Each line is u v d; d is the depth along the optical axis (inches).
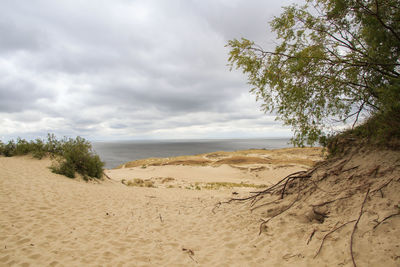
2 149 539.5
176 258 163.6
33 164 462.6
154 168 1202.6
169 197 407.5
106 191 393.4
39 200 267.0
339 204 188.4
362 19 180.1
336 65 177.0
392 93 152.5
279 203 251.4
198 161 1430.9
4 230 179.6
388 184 169.9
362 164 209.3
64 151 527.2
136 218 256.8
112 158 3356.3
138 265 151.0
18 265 136.0
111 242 184.9
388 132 191.9
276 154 1510.8
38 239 173.6
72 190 343.6
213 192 497.0
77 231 199.6
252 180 885.8
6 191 274.7
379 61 171.5
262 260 155.9
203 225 238.5
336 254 140.0
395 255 119.6
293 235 179.6
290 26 192.7
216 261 159.3
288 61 188.5
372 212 155.8
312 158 1192.8
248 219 238.4
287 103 192.7
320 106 183.3
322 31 188.9
